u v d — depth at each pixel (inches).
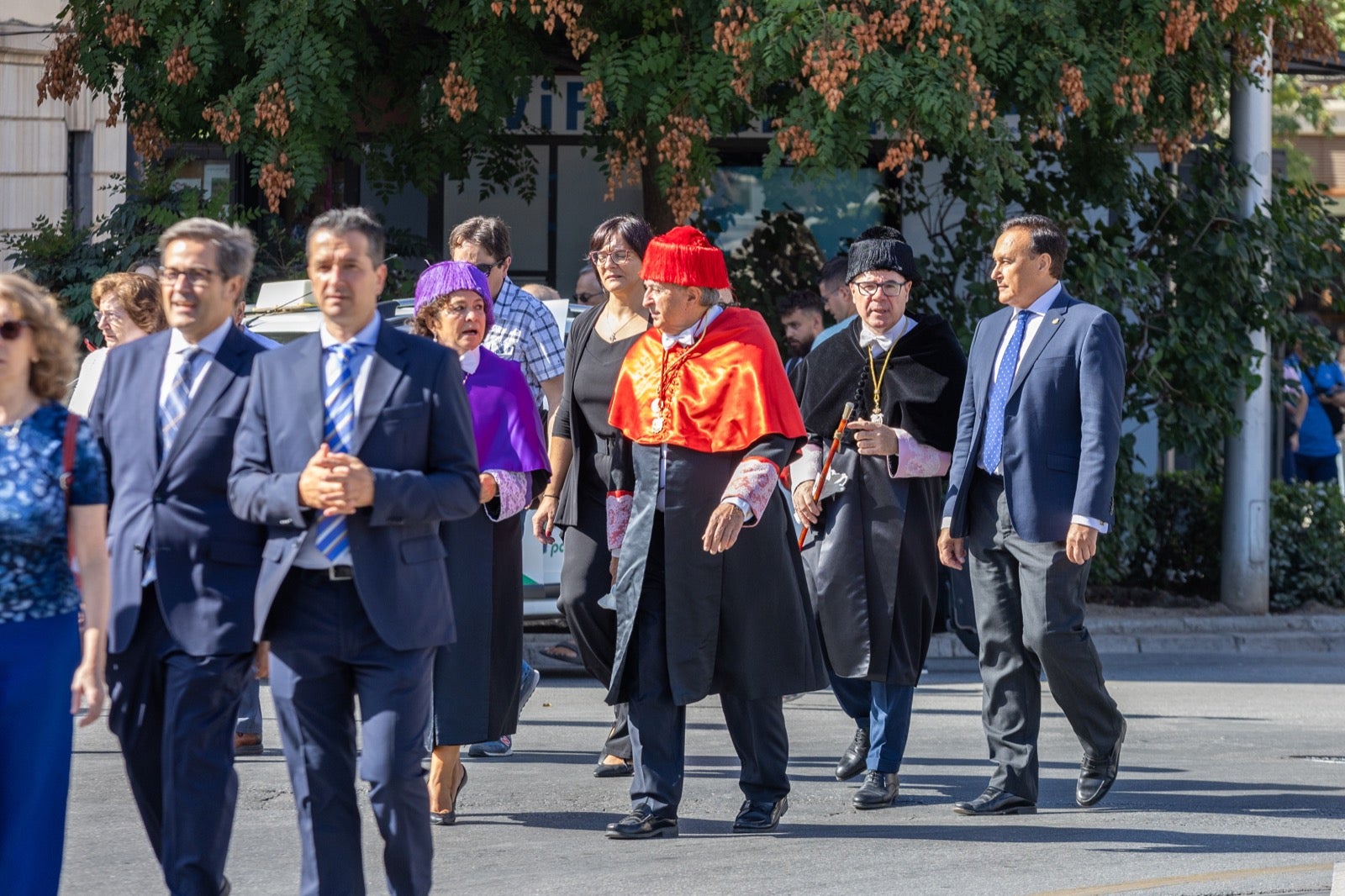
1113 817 517.0
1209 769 609.0
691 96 912.3
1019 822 510.0
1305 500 1127.0
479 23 948.6
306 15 909.8
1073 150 1073.5
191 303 374.3
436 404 359.3
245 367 377.7
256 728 626.5
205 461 371.6
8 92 1321.4
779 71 891.4
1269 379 1094.4
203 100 1003.3
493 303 602.5
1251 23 1033.5
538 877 435.2
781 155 895.7
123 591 375.6
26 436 339.9
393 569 350.9
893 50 909.2
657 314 480.7
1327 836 486.0
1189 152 1148.5
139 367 384.8
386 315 726.5
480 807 539.2
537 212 1224.2
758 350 477.7
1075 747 673.0
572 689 834.2
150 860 463.5
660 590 486.3
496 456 500.1
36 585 337.1
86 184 1386.6
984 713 532.4
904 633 540.1
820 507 553.9
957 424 535.5
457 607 497.7
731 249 1208.8
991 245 1053.8
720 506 464.1
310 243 362.0
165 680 380.8
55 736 337.4
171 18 944.9
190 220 382.3
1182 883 418.3
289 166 941.2
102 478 347.3
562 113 1207.6
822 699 816.3
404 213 1217.4
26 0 1333.7
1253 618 1068.5
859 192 1197.7
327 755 355.6
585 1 931.3
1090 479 496.1
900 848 470.3
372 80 1013.2
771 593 484.7
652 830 487.2
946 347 554.3
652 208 1112.8
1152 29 948.6
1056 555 506.6
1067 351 507.5
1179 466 1286.9
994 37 895.7
